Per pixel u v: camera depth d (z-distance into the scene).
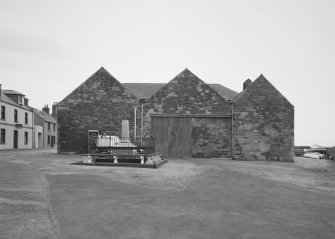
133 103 22.19
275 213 6.72
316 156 28.78
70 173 10.12
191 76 22.28
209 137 22.03
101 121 22.14
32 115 44.16
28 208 5.86
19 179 8.50
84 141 22.02
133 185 8.68
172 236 4.97
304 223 6.16
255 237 5.17
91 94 22.27
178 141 22.02
